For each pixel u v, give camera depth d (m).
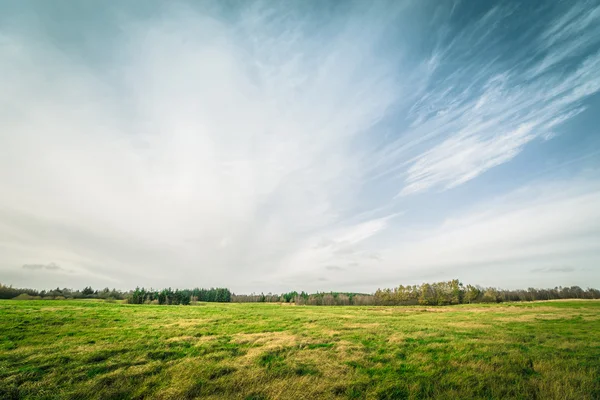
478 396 10.73
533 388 11.45
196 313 40.75
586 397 10.39
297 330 25.69
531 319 35.94
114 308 43.03
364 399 10.56
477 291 101.88
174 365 13.77
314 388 11.16
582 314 40.88
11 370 12.44
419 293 110.44
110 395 10.34
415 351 17.52
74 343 17.77
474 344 19.20
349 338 21.86
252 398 10.30
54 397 10.08
